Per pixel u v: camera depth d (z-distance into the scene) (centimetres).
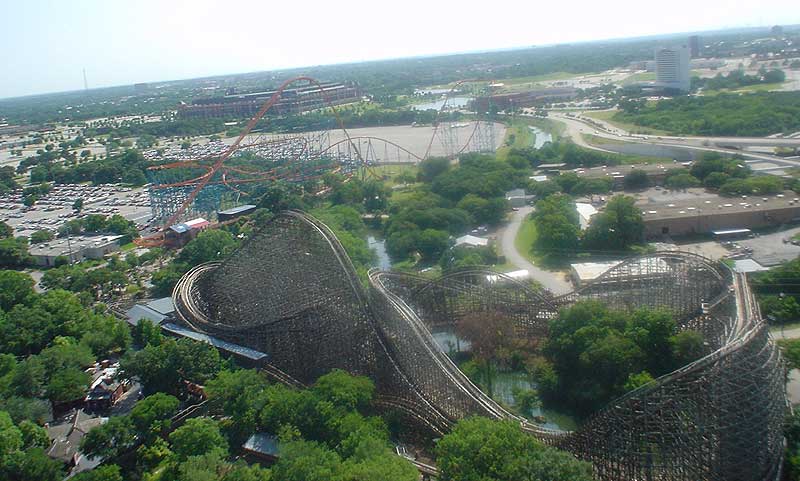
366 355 10256
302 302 11488
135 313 13775
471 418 7869
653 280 11444
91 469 8388
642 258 11856
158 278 16412
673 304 11225
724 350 7038
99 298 16262
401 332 9881
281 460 7431
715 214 17062
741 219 17075
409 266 16625
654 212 17700
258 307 12294
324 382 9206
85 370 11738
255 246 12438
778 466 7225
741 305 9025
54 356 11062
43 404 10088
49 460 8262
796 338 10419
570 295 11875
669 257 11619
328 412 8525
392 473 6750
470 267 13225
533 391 9888
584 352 9694
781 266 13125
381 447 7550
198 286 14175
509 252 16925
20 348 12619
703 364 6906
